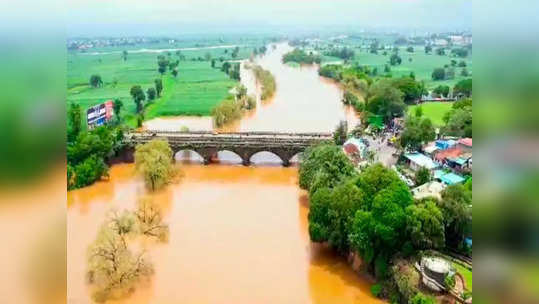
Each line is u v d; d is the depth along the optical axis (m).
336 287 93.19
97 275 92.38
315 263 102.69
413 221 84.56
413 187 117.38
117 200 141.75
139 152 153.00
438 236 84.19
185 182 156.12
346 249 103.31
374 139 173.50
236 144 169.00
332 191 104.75
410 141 150.88
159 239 114.00
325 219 102.38
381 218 87.62
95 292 91.19
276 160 176.88
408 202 89.38
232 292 92.38
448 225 88.12
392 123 190.88
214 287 94.38
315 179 117.31
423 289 79.88
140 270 97.06
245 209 133.62
